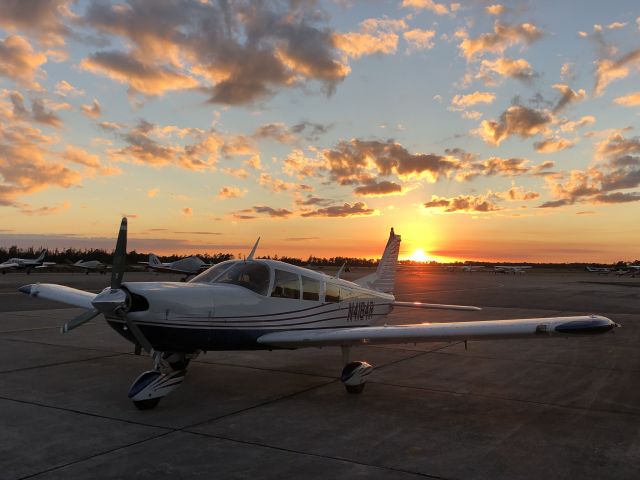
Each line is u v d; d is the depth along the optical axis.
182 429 4.59
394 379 7.04
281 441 4.29
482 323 5.29
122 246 5.34
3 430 4.50
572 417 5.19
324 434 4.50
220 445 4.16
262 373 7.22
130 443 4.18
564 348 10.04
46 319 12.83
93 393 5.88
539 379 7.12
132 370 7.22
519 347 10.12
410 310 17.62
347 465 3.76
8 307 15.69
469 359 8.73
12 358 8.06
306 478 3.51
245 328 5.98
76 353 8.54
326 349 9.50
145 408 5.20
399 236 9.95
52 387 6.16
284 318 6.41
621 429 4.78
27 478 3.45
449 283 40.81
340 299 7.40
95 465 3.69
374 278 9.34
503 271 97.31
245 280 6.25
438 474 3.62
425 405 5.61
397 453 4.04
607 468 3.78
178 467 3.67
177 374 5.45
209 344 5.73
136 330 5.30
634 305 19.91
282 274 6.54
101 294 5.24
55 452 3.96
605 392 6.34
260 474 3.56
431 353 9.34
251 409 5.32
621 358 8.95
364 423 4.86
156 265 34.56
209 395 5.91
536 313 16.39
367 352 9.37
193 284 6.06
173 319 5.41
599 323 4.63
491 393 6.24
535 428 4.79
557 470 3.73
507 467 3.78
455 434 4.56
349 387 5.99
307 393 6.09
